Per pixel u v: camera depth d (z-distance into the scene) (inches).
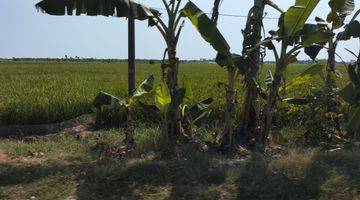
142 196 259.1
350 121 362.9
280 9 360.2
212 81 943.0
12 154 334.3
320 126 383.2
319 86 448.5
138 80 952.9
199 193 258.7
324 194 259.1
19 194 260.1
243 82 373.4
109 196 260.1
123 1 327.3
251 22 353.4
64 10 324.5
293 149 345.4
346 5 366.9
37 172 284.4
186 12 335.9
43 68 2276.1
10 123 462.6
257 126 371.9
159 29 359.3
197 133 382.9
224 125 354.0
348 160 312.0
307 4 326.0
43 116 467.5
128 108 357.1
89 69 2151.8
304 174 281.3
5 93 609.3
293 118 440.1
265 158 319.9
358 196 256.7
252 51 348.5
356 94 354.0
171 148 340.5
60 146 360.8
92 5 323.6
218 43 330.6
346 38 362.3
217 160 321.4
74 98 519.8
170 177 280.8
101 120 462.6
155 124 442.9
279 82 357.7
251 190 261.7
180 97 348.2
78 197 257.8
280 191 260.5
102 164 303.7
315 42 341.7
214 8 367.6
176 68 363.9
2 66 2605.8
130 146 341.4
